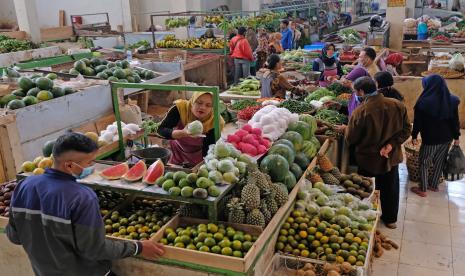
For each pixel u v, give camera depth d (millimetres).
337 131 4609
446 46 11055
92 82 5656
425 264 3902
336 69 7926
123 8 16016
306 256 3072
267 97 5875
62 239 2162
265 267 2852
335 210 3490
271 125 3846
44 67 7578
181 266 2545
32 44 10961
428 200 5133
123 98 5602
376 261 3949
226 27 10461
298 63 8812
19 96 4973
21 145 4324
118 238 2686
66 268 2227
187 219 2840
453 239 4305
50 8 16812
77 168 2197
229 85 11062
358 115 4133
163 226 2732
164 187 2709
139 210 3047
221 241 2557
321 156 4070
